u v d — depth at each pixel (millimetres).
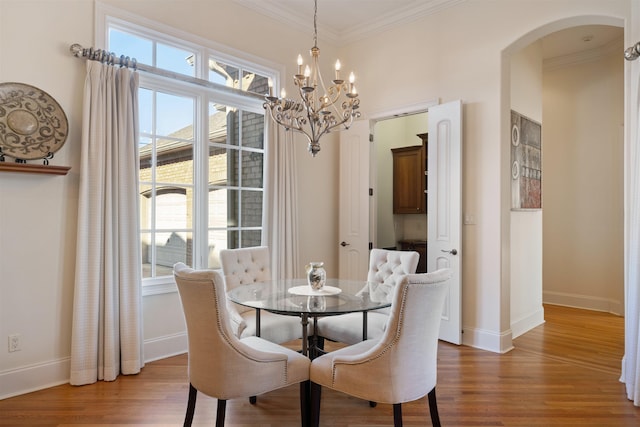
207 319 1938
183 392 2686
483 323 3645
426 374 2010
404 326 1874
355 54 4707
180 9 3418
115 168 2936
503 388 2777
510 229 3980
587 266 5184
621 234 4852
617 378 2963
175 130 3484
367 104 4578
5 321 2582
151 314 3264
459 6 3840
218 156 3793
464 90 3801
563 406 2521
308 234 4520
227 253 3150
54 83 2756
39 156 2646
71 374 2760
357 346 2242
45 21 2721
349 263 4656
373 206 4582
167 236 3436
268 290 2660
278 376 2074
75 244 2846
